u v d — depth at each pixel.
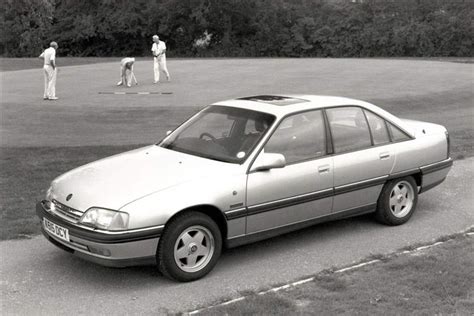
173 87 21.86
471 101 18.94
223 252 5.74
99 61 43.25
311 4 64.50
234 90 20.39
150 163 5.48
